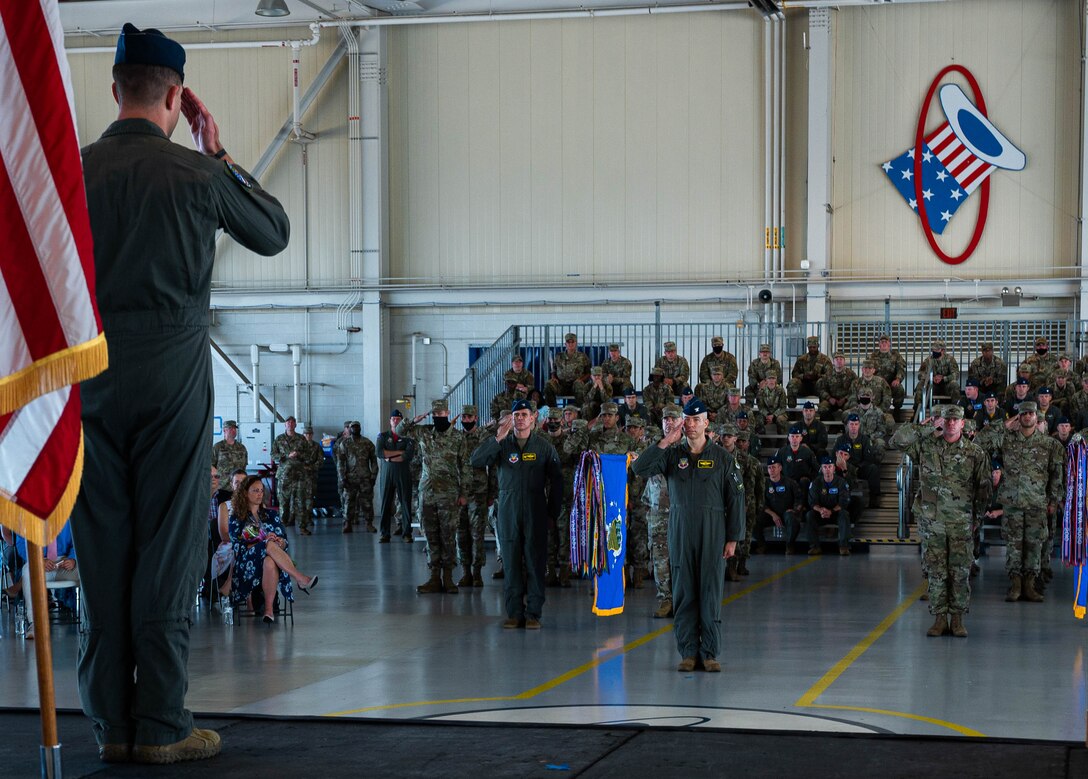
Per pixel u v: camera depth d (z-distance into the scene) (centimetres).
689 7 2466
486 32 2597
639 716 690
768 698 755
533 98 2586
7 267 348
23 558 1069
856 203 2448
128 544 417
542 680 829
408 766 399
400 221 2648
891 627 1093
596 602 1143
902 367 2208
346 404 2667
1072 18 2348
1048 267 2375
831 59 2436
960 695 767
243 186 432
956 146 2402
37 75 351
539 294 2581
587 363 2234
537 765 400
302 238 2664
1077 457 1077
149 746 406
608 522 1135
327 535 2244
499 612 1221
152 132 420
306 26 2628
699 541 857
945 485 1035
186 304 419
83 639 420
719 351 2220
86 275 354
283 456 2275
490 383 2502
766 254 2472
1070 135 2358
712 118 2509
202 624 1145
